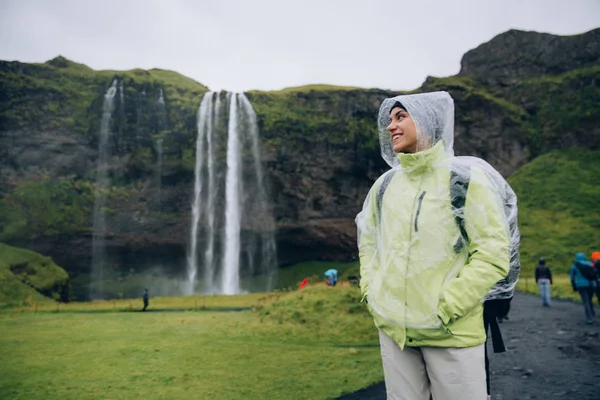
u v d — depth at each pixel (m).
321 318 10.44
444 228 1.93
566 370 5.86
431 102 2.12
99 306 21.06
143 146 49.38
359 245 2.33
